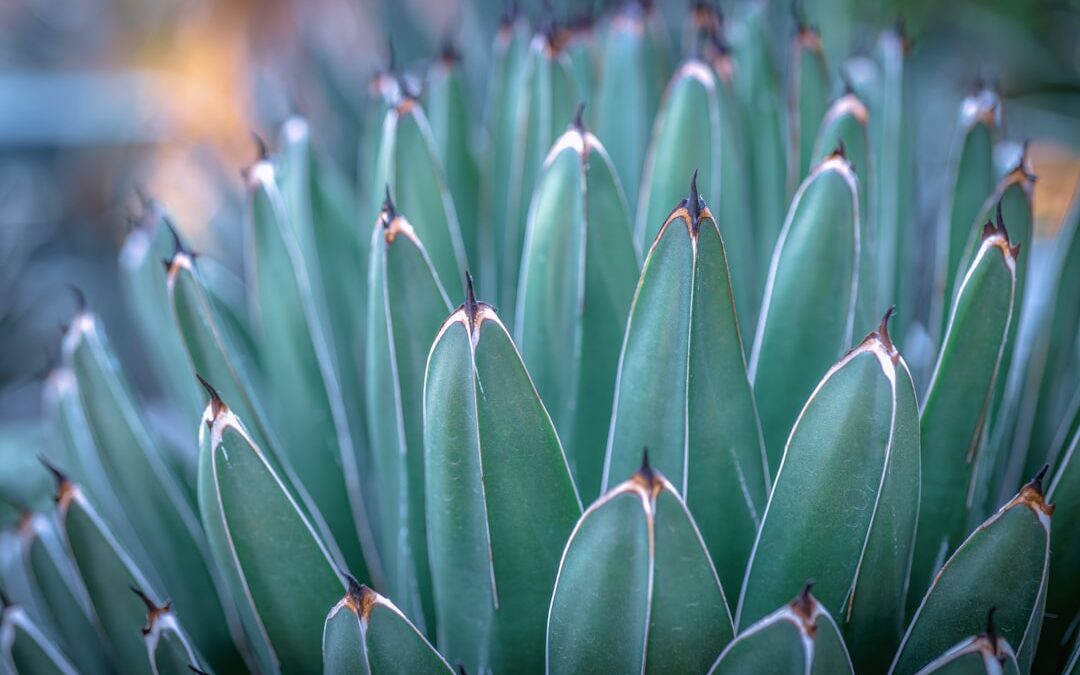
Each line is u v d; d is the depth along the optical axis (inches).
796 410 28.7
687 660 25.5
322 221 34.0
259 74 65.7
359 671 26.2
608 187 28.1
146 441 31.0
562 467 26.5
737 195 31.1
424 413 26.4
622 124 33.6
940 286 32.8
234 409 29.5
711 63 31.6
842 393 25.6
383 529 30.9
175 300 29.2
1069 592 28.4
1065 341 31.8
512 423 26.0
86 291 70.8
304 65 62.6
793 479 26.2
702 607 25.2
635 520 24.6
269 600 27.8
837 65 43.3
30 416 63.9
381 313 28.5
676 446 27.1
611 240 28.3
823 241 27.8
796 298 28.2
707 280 26.2
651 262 26.3
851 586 26.6
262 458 27.2
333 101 57.2
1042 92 63.0
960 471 28.0
